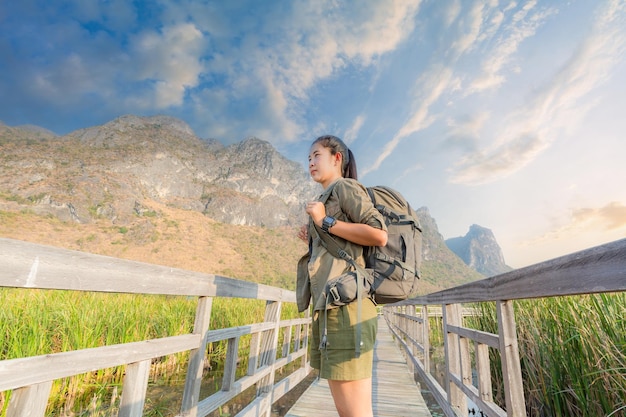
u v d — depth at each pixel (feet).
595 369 6.96
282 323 11.16
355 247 3.97
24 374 2.73
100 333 13.07
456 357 8.68
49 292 16.38
